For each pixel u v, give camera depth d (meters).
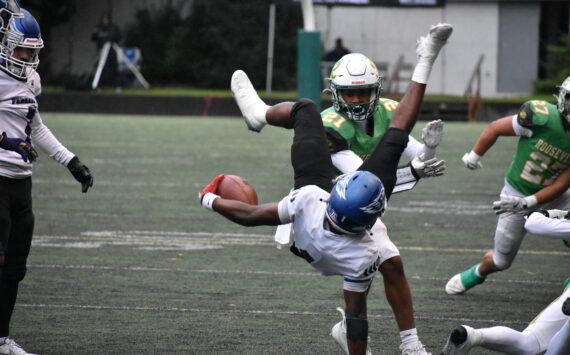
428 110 78.00
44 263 23.31
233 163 46.12
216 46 95.94
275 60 94.19
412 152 15.31
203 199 13.03
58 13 96.00
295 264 23.72
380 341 16.48
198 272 22.52
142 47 98.56
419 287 21.22
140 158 47.94
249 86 15.42
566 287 13.98
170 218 30.78
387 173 13.15
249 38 95.19
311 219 12.43
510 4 88.31
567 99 17.77
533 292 20.80
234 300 19.58
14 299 15.23
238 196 13.20
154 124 69.44
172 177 40.97
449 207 33.91
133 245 26.02
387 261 14.50
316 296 20.06
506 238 19.17
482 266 19.86
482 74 89.31
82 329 17.06
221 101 79.31
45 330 16.95
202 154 50.19
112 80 88.12
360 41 88.19
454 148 54.03
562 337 11.91
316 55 57.28
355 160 15.45
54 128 63.56
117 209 32.41
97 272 22.31
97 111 79.81
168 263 23.56
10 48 14.76
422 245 26.58
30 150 15.09
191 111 79.62
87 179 16.31
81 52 97.62
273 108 14.56
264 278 21.91
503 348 12.83
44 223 29.41
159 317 18.03
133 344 16.06
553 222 13.38
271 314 18.38
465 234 28.39
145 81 96.81
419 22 87.94
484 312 18.80
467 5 88.19
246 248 25.89
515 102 77.12
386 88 85.56
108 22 87.81
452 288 20.44
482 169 45.44
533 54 88.75
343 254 12.30
